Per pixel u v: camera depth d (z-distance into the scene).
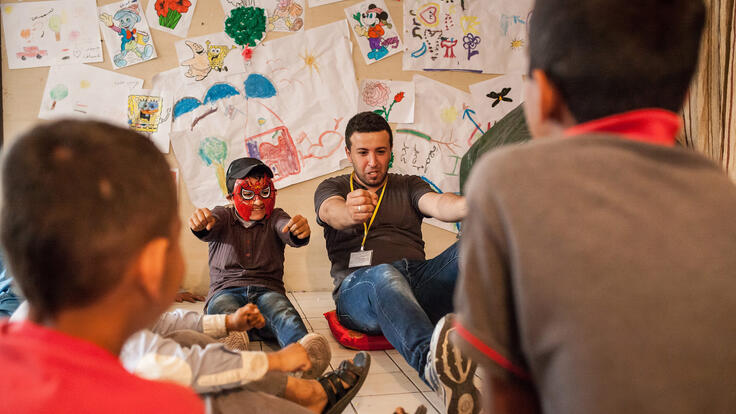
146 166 0.56
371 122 2.39
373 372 1.98
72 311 0.55
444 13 3.17
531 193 0.60
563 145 0.63
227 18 3.02
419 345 1.69
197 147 3.02
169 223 0.58
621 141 0.62
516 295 0.61
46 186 0.51
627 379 0.55
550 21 0.66
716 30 2.29
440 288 2.14
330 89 3.11
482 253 0.64
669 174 0.60
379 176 2.42
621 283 0.56
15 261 0.53
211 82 3.02
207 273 3.07
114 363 0.53
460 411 1.48
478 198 0.64
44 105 2.91
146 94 2.97
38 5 2.90
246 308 1.59
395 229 2.40
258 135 3.07
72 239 0.51
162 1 2.96
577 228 0.58
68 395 0.49
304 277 3.19
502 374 0.65
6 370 0.50
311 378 1.70
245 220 2.35
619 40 0.62
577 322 0.57
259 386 1.31
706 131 2.33
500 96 3.23
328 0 3.08
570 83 0.65
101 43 2.94
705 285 0.56
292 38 3.07
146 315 0.60
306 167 3.12
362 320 2.13
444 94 3.19
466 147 3.22
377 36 3.13
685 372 0.55
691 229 0.58
